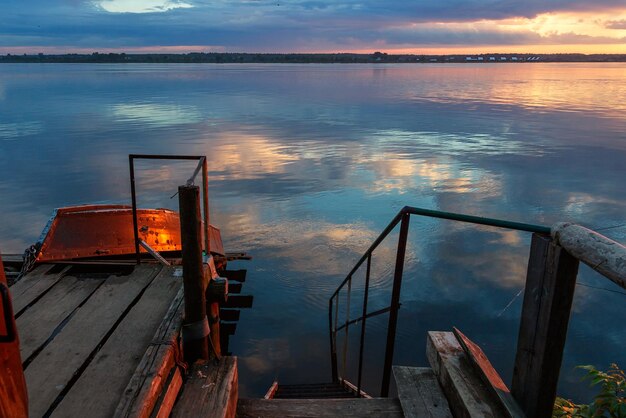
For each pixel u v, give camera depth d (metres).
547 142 42.31
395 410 2.92
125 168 30.70
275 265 15.70
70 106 73.06
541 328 2.14
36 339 3.08
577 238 1.86
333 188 25.97
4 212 21.27
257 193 24.88
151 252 4.43
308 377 9.91
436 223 19.80
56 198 23.69
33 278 4.10
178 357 2.90
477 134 47.62
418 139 44.25
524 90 125.81
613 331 11.70
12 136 43.66
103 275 4.20
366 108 75.69
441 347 3.00
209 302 3.11
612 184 26.92
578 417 2.63
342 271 15.24
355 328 11.78
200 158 3.67
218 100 89.19
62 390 2.54
